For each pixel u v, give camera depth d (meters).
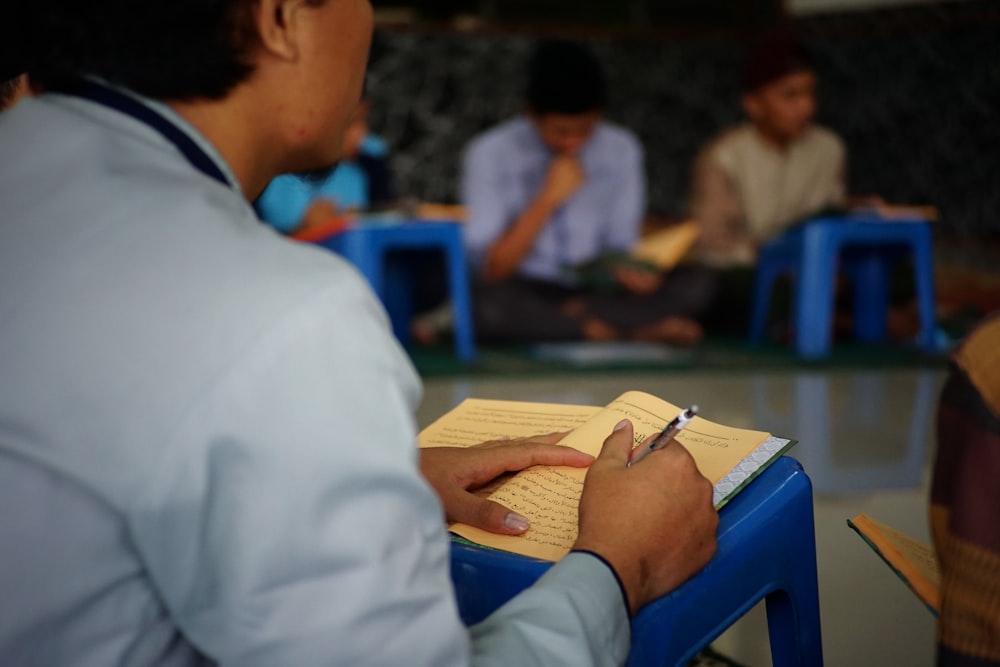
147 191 0.63
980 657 0.70
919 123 6.79
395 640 0.60
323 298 0.61
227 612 0.58
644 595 0.82
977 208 6.55
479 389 3.47
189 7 0.66
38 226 0.62
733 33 7.25
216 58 0.67
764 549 0.94
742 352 4.43
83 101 0.68
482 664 0.70
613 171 4.97
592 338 4.80
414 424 0.64
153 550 0.59
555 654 0.73
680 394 3.37
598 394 3.36
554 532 0.92
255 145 0.72
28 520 0.59
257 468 0.58
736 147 5.07
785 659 1.01
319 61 0.72
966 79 6.57
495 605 0.90
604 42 7.12
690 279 4.93
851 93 7.07
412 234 4.04
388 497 0.61
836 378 3.72
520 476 1.01
